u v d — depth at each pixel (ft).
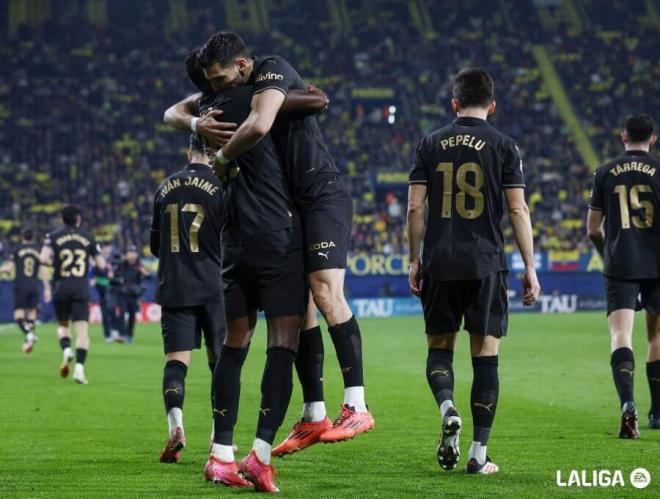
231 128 23.82
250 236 23.61
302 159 23.77
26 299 86.58
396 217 176.04
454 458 25.40
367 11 244.01
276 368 23.27
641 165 34.73
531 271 26.37
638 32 240.94
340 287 24.04
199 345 32.60
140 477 25.86
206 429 37.52
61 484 24.61
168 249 31.60
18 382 57.11
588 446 31.30
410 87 219.00
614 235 34.83
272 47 227.20
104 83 209.05
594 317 128.16
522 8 247.09
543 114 213.46
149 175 188.75
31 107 199.72
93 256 58.75
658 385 35.47
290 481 24.86
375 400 47.01
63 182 184.14
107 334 94.79
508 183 26.37
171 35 228.02
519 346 81.05
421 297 27.22
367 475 25.89
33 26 222.89
